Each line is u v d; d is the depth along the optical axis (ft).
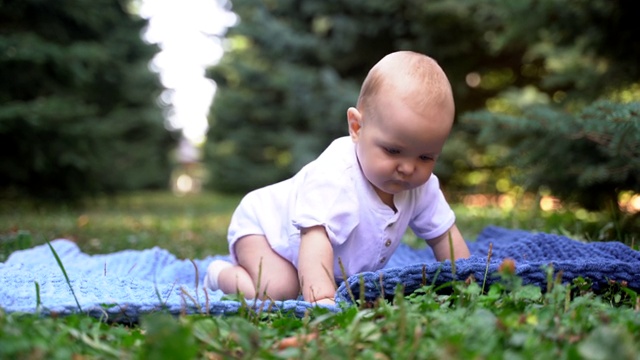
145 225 19.27
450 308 5.69
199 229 18.20
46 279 6.77
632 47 14.71
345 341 4.64
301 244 7.34
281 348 4.73
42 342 4.44
